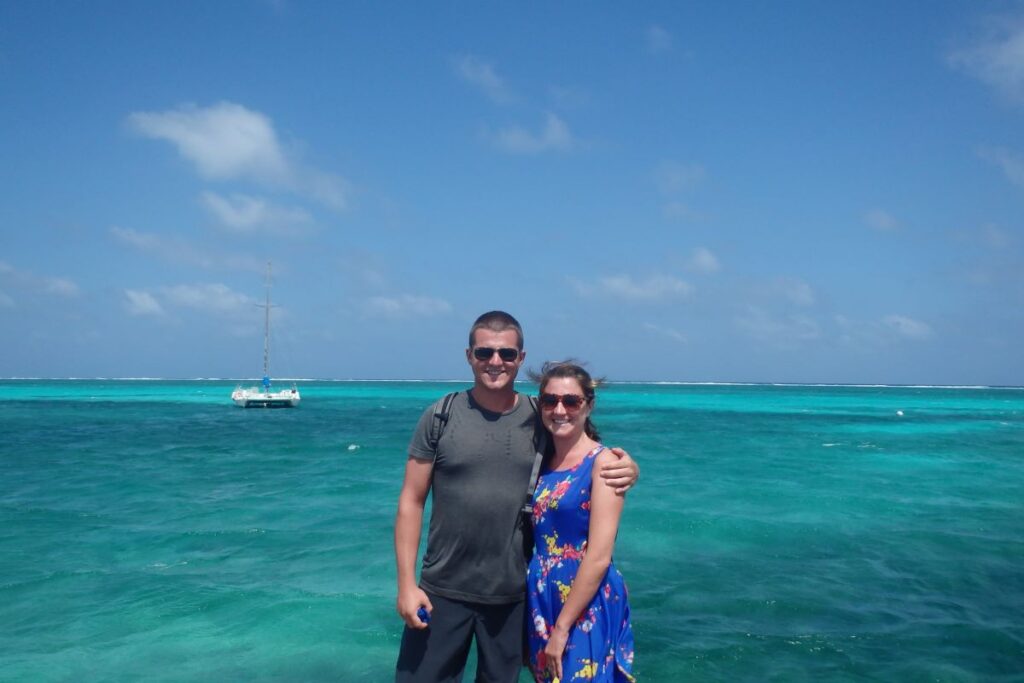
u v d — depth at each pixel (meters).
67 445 24.89
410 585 3.55
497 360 3.55
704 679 5.36
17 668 5.69
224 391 101.88
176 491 14.66
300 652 6.02
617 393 116.81
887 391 152.12
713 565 8.71
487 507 3.50
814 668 5.55
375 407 57.50
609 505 3.35
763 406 64.75
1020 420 43.72
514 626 3.59
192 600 7.35
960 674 5.44
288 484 15.64
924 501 13.44
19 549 9.55
